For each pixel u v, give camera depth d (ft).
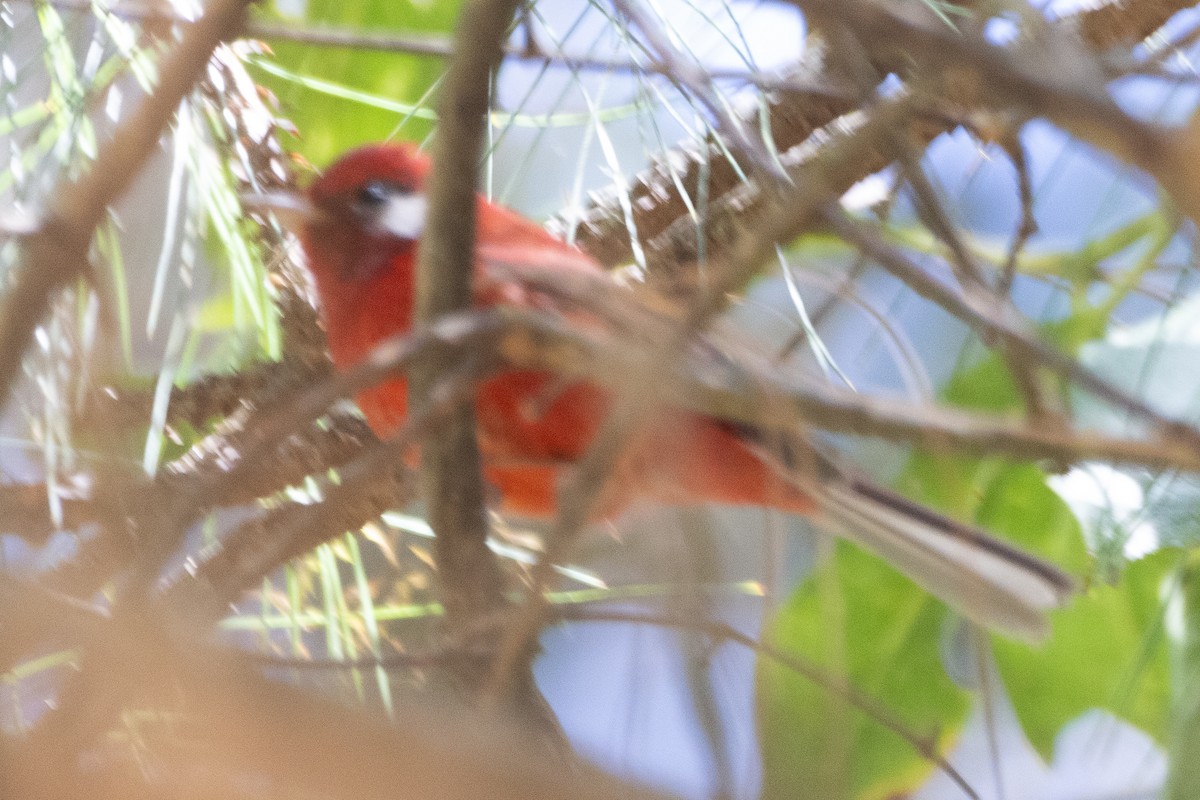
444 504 16.28
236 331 22.13
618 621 13.78
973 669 25.86
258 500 22.12
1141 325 22.38
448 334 12.93
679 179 22.36
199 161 19.54
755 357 14.24
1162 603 22.11
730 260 12.46
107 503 14.40
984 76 10.09
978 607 18.21
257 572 14.05
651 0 19.19
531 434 21.93
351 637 18.38
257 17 20.72
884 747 25.49
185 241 19.04
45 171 18.01
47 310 13.80
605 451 12.95
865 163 18.54
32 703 14.84
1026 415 13.06
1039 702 25.75
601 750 14.14
